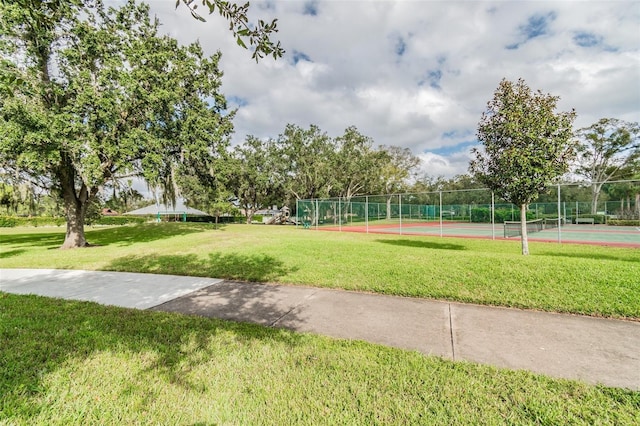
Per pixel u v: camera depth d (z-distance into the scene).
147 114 13.42
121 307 4.62
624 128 34.91
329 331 3.59
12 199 15.66
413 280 5.52
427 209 35.66
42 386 2.44
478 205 32.81
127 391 2.37
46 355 2.99
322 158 33.09
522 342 3.22
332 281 5.73
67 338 3.39
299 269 6.78
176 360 2.86
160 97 13.41
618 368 2.67
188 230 21.84
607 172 36.75
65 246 13.58
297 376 2.55
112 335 3.46
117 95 12.04
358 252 8.57
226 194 28.86
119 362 2.84
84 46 11.95
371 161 36.41
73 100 11.60
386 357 2.86
